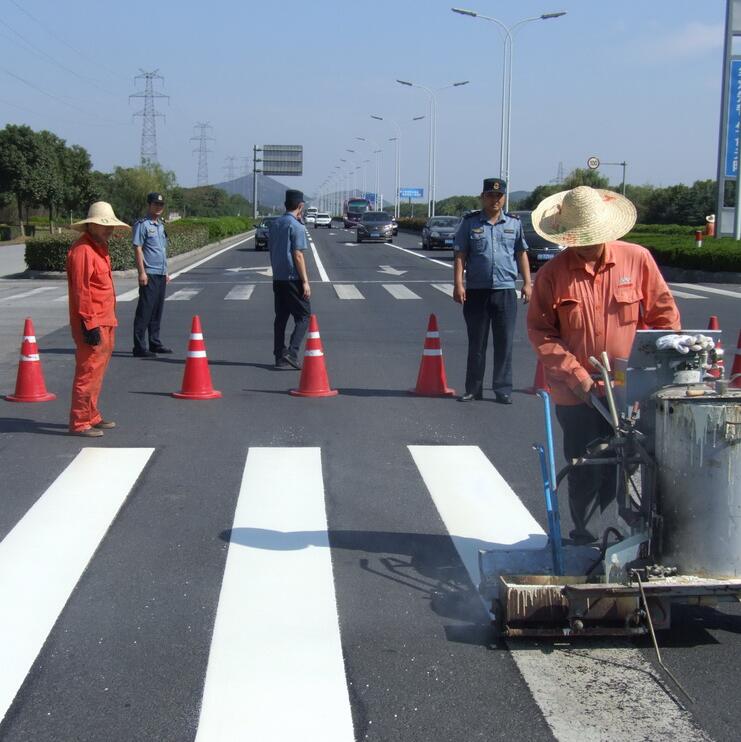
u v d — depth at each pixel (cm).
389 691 398
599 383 488
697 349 443
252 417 912
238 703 388
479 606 484
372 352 1320
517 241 981
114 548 564
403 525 609
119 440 821
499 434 853
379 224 5162
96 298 813
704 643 445
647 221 7944
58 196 7350
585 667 421
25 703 390
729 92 3081
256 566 536
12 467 736
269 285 2423
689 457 412
